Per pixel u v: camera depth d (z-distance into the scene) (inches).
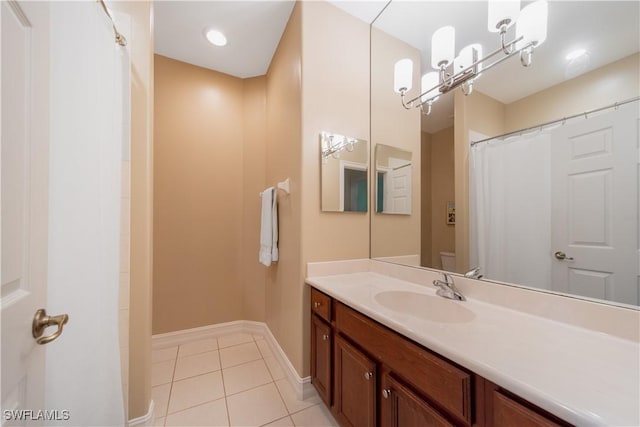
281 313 70.4
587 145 30.1
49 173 26.2
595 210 29.5
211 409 52.4
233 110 89.7
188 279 82.2
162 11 61.7
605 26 28.9
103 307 32.8
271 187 77.4
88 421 30.5
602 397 17.2
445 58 46.4
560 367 21.0
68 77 29.0
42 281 23.1
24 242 20.6
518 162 36.9
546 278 33.5
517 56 36.9
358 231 64.6
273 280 78.5
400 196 58.4
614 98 28.2
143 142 46.9
